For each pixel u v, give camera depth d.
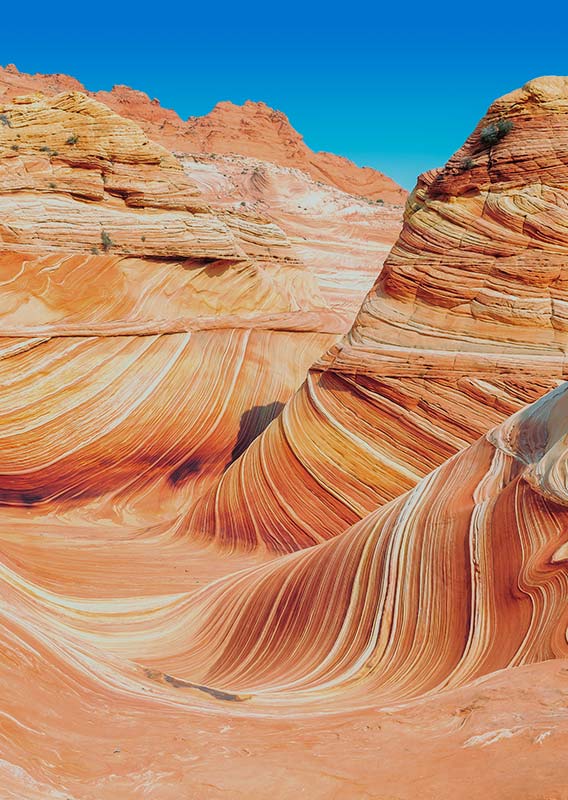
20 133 20.14
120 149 21.42
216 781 3.65
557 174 14.22
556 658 5.01
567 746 3.19
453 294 14.39
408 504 8.58
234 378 21.41
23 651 5.28
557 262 13.80
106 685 5.86
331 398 14.88
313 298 29.78
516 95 14.62
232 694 6.49
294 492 14.54
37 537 13.16
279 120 111.81
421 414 13.96
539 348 13.63
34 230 19.23
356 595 7.90
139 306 20.92
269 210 67.94
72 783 3.71
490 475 8.30
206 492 15.92
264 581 9.54
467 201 14.94
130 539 14.43
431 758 3.54
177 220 22.02
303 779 3.56
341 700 6.04
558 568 5.95
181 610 10.02
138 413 18.98
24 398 17.36
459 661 6.20
